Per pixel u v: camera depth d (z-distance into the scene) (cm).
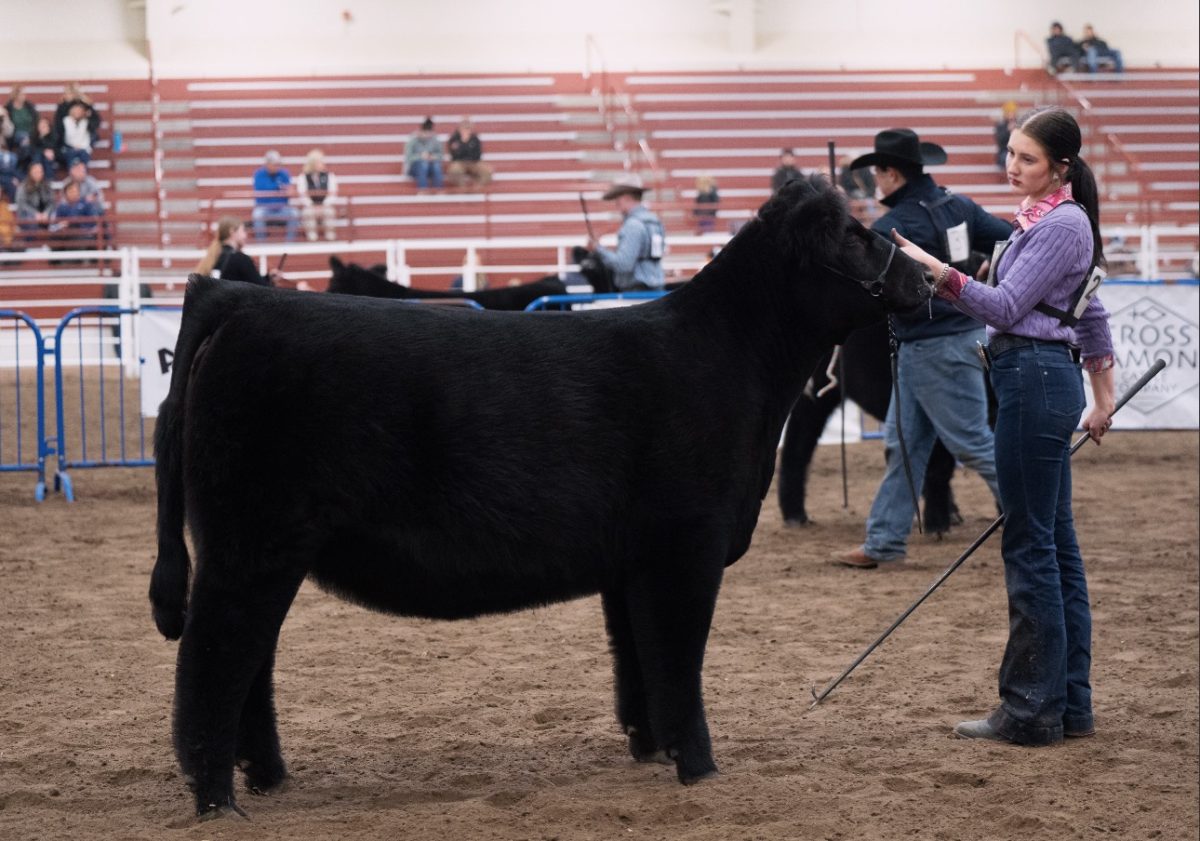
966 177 3581
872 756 593
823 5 4269
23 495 1388
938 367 971
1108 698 689
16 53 3881
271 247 2391
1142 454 1666
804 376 559
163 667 754
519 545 502
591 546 512
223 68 3950
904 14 4281
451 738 630
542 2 4162
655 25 4206
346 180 3534
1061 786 554
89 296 2619
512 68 4075
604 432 509
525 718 661
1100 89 3997
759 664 763
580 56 4125
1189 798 541
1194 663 757
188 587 511
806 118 3869
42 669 749
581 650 794
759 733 634
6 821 515
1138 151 3694
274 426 485
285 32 4041
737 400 533
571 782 564
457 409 495
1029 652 611
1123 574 1001
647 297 1472
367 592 512
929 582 980
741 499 536
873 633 833
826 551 1109
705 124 3819
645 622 523
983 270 732
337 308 504
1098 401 634
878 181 999
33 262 2761
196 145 3625
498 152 3691
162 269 2769
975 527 1204
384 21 4088
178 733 494
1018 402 600
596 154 3666
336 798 545
